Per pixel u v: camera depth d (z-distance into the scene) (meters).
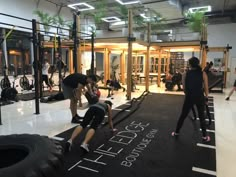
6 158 1.78
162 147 3.35
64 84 4.53
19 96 8.02
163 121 4.83
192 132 4.08
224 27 13.84
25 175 1.29
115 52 12.25
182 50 11.97
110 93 8.81
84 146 3.02
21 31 9.73
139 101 7.31
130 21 7.32
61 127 4.32
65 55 10.56
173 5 9.77
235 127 4.44
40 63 7.04
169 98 8.02
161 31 11.70
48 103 6.78
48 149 1.60
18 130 4.12
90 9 12.05
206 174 2.57
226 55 11.69
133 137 3.78
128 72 7.53
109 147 3.32
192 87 3.51
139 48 10.72
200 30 9.39
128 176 2.50
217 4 11.39
